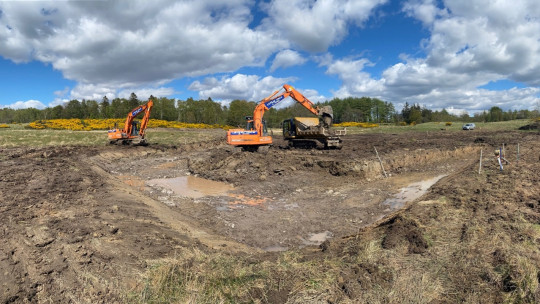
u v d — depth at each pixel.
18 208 8.71
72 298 4.75
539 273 5.50
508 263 5.91
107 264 5.71
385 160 19.03
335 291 5.27
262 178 16.19
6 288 4.83
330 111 24.23
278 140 38.53
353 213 11.15
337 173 16.88
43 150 23.83
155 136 39.62
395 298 5.08
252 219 10.66
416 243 7.11
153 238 7.17
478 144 26.16
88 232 7.04
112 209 9.09
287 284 5.39
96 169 17.61
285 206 12.16
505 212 8.96
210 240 8.18
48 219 7.85
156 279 5.32
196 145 30.61
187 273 5.57
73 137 34.94
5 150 23.83
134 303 4.74
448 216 8.87
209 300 4.89
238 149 22.03
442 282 5.59
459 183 13.23
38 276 5.21
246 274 5.70
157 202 12.02
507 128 50.81
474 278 5.68
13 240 6.46
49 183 12.15
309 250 7.60
